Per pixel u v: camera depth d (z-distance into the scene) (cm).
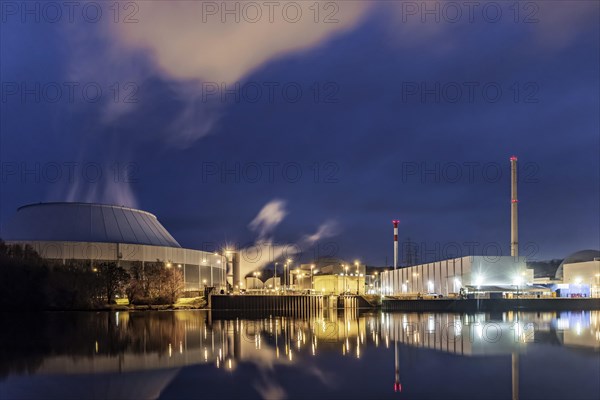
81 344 5766
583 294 16962
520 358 4547
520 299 14062
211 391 3366
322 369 4075
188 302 16962
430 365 4219
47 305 13875
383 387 3459
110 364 4356
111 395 3278
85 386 3519
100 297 15300
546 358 4544
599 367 4100
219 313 13050
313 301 14375
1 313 12644
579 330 7106
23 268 13750
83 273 14925
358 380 3666
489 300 14025
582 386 3462
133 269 17300
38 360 4588
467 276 15525
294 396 3244
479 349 5125
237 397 3222
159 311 14025
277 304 14700
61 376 3847
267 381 3641
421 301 14212
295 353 4947
